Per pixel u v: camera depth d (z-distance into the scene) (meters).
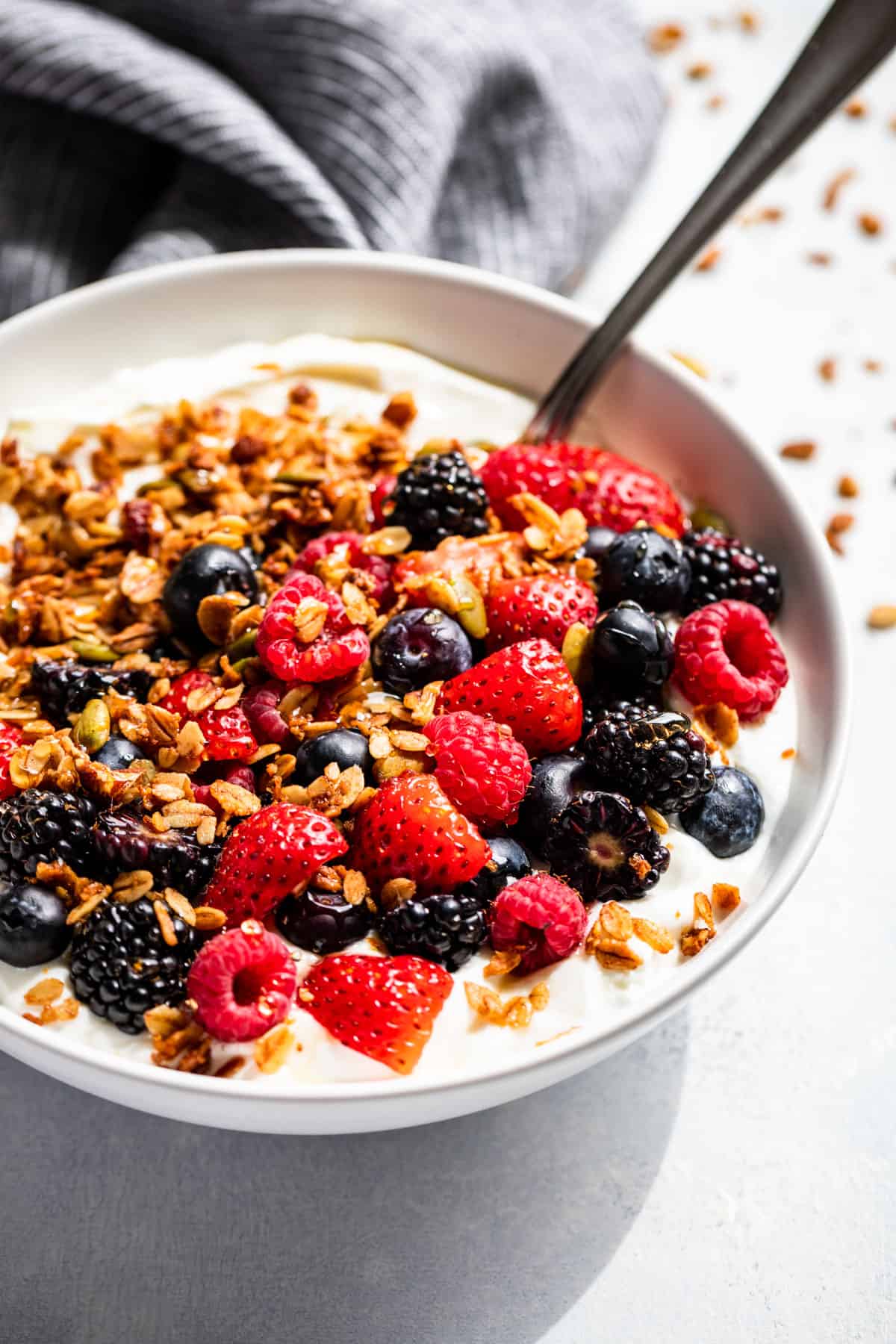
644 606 0.46
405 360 0.51
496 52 0.56
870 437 0.56
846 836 0.49
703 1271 0.43
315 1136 0.44
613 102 0.60
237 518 0.48
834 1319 0.43
